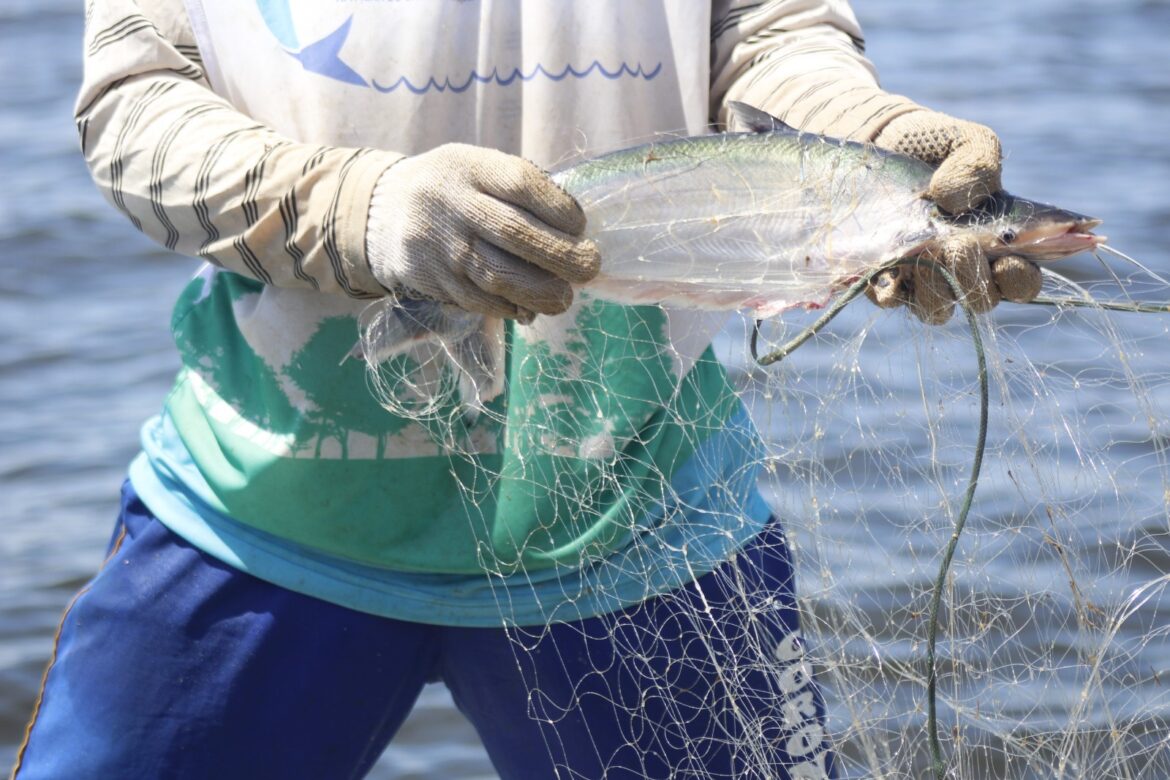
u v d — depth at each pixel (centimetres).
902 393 248
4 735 391
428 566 206
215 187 185
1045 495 218
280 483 204
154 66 197
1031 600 245
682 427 210
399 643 210
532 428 206
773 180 195
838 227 194
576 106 202
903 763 221
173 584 208
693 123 209
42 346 678
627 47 203
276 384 204
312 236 181
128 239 840
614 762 212
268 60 200
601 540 206
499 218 170
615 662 209
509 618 208
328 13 197
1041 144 941
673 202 194
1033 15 1381
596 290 196
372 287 183
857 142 197
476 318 185
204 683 206
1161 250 700
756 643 210
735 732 210
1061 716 241
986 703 232
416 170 176
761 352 230
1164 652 280
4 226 849
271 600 206
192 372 213
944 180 189
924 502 242
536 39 200
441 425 202
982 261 187
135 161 192
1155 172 862
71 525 504
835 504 247
